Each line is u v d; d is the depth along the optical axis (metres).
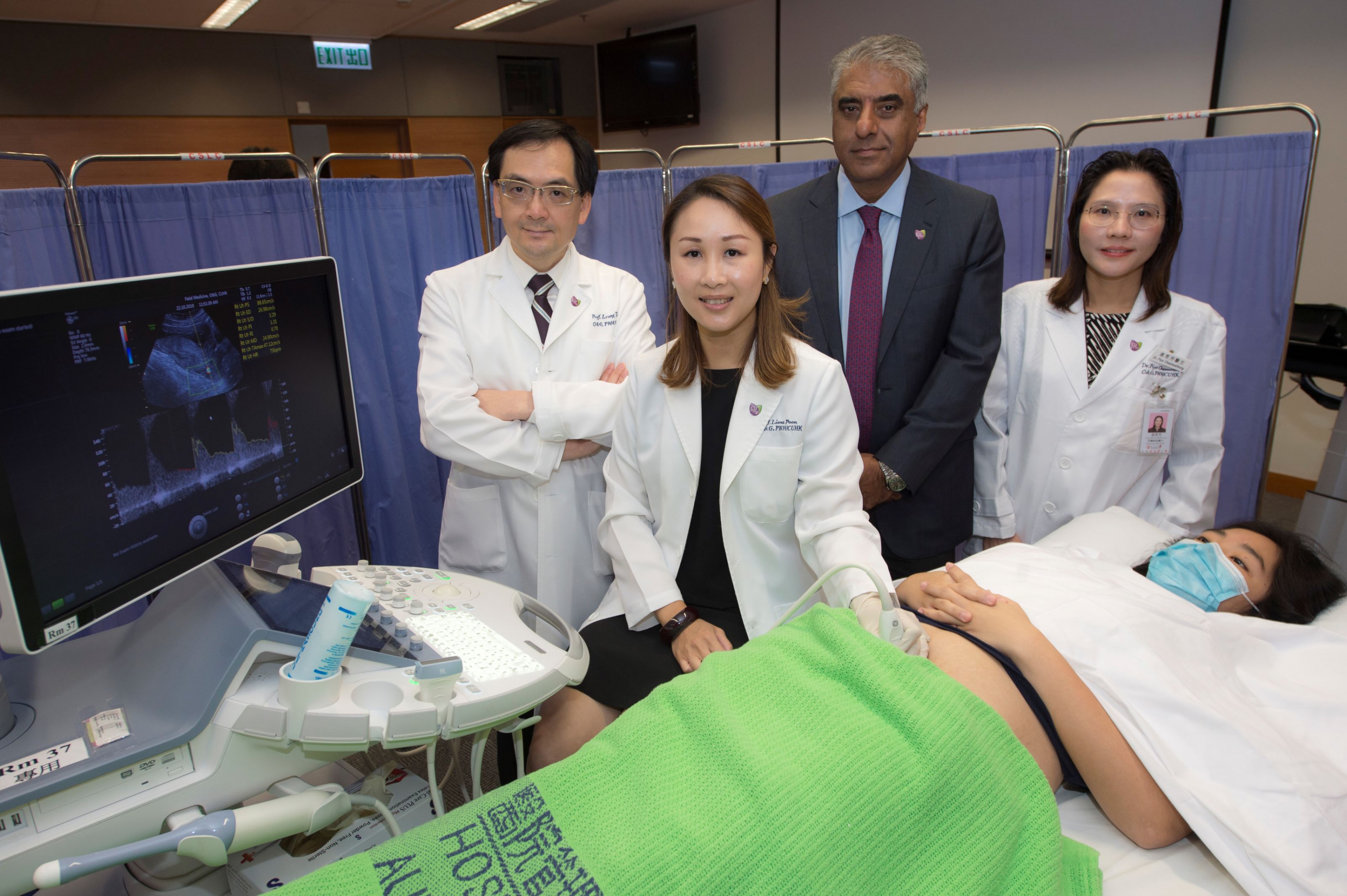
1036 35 4.93
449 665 0.92
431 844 0.82
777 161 6.98
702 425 1.40
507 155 1.57
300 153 7.06
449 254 2.64
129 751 0.83
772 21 6.65
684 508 1.43
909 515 1.86
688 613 1.38
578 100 8.46
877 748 0.92
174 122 6.33
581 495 1.74
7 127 5.66
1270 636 1.37
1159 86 4.40
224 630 0.95
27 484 0.78
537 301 1.73
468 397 1.62
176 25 6.09
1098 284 1.89
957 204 1.78
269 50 6.66
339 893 0.77
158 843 0.78
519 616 1.21
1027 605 1.29
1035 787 1.01
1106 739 1.13
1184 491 1.93
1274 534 1.54
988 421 2.00
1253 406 2.58
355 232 2.45
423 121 7.57
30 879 0.78
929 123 5.67
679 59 7.27
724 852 0.82
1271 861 1.00
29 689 0.95
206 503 1.00
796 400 1.35
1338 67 3.60
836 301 1.83
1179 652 1.24
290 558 1.24
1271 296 2.46
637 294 1.84
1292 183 2.36
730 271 1.22
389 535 2.73
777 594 1.46
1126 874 1.09
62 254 1.97
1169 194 1.75
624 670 1.35
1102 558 1.55
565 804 0.87
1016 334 2.00
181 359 0.95
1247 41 3.93
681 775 0.90
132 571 0.89
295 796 0.88
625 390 1.47
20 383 0.77
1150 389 1.86
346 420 1.25
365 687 0.95
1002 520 2.01
